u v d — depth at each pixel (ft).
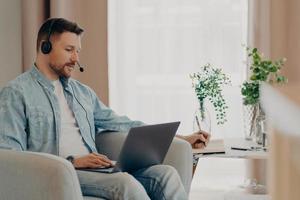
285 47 10.00
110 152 7.54
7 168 5.22
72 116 7.00
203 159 11.17
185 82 11.00
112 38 10.95
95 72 10.48
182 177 7.06
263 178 9.93
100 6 10.39
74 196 5.05
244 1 10.73
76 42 6.89
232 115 10.85
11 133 6.04
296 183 0.98
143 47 10.98
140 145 6.19
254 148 7.70
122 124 7.70
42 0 10.36
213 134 10.90
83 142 6.98
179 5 10.85
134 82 11.07
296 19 9.92
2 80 10.93
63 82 7.02
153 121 11.14
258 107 7.91
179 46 10.93
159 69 11.02
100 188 5.90
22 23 10.34
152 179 6.57
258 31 10.05
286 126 1.00
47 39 6.76
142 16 10.92
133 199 5.73
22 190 5.14
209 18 10.82
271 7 9.96
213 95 8.27
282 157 1.02
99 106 7.75
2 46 10.89
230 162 11.16
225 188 11.06
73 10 10.36
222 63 10.85
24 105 6.33
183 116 11.07
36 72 6.73
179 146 7.08
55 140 6.59
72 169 5.08
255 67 7.87
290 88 1.14
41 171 5.01
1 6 10.81
